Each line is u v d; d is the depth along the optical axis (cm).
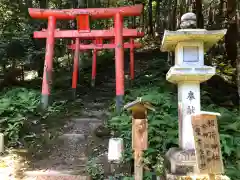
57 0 1582
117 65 879
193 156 498
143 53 1900
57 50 1409
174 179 484
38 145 713
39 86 1170
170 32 489
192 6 1341
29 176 571
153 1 2673
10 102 843
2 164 614
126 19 2444
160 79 1130
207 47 559
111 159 579
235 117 718
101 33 915
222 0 1374
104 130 748
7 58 1195
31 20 1288
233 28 1234
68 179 554
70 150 697
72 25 1426
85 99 1098
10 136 722
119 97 858
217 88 1130
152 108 455
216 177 464
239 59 786
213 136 399
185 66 498
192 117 405
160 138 617
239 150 581
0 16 1293
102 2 1925
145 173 521
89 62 1612
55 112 873
